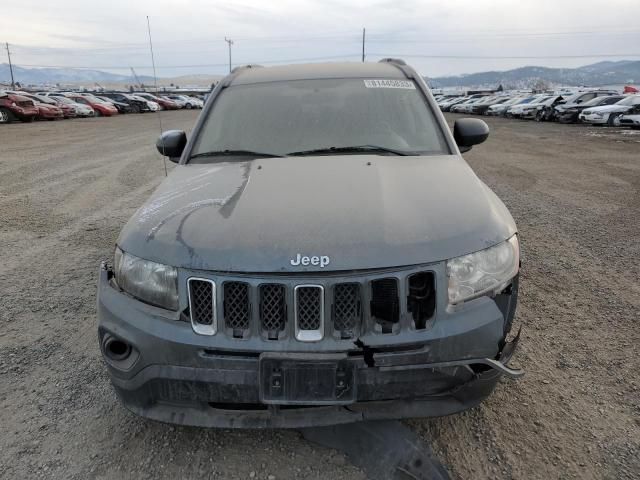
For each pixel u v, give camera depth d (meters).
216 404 2.07
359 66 3.67
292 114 3.20
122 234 2.30
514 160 11.78
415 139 3.04
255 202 2.21
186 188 2.54
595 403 2.59
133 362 2.05
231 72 3.85
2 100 25.72
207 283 1.93
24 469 2.22
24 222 6.31
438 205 2.21
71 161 11.75
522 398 2.64
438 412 2.01
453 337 1.92
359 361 1.87
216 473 2.18
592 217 6.27
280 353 1.85
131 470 2.21
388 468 2.14
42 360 3.11
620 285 4.06
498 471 2.16
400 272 1.89
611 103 24.14
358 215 2.06
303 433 2.38
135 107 39.28
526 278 4.23
